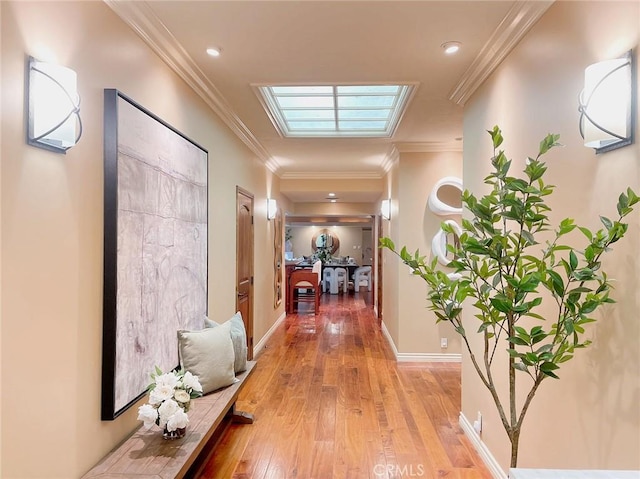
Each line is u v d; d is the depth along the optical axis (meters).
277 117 3.92
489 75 2.56
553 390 1.77
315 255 13.29
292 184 7.10
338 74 2.80
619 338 1.36
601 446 1.45
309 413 3.33
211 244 3.30
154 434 1.97
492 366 2.44
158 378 1.94
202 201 2.97
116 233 1.78
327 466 2.52
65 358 1.51
